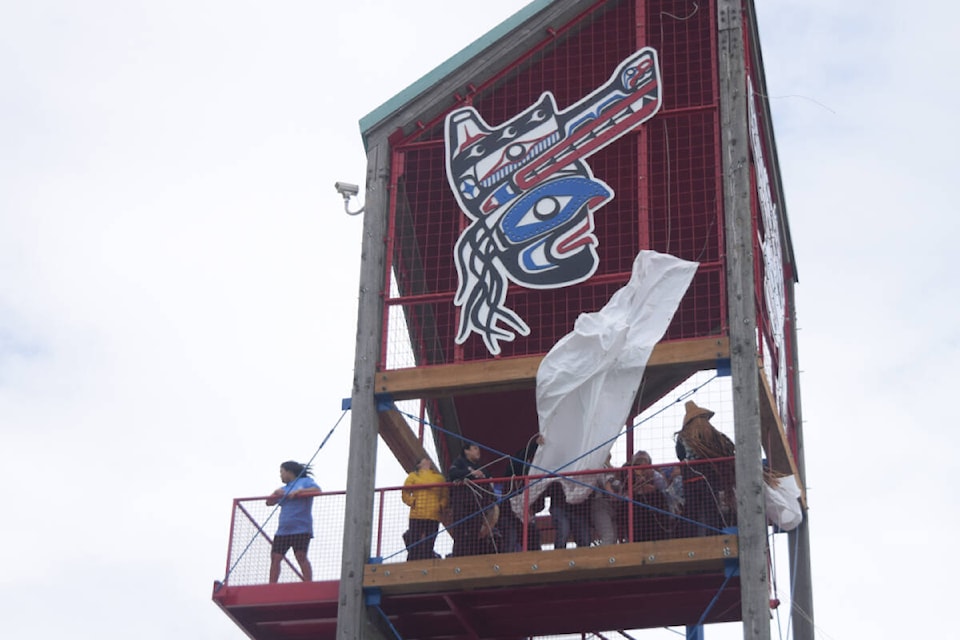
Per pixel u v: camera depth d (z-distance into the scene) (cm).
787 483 3962
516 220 4222
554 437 3931
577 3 4444
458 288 4184
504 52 4453
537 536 3953
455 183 4319
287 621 4219
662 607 4197
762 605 3584
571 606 4231
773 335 4438
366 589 3916
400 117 4450
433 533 3959
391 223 4338
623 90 4309
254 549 4094
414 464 4450
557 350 3984
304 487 4122
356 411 4066
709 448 3816
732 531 3716
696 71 4400
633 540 3803
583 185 4219
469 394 4175
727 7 4266
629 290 4016
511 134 4347
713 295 4428
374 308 4191
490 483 4012
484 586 3903
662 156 4334
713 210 4412
